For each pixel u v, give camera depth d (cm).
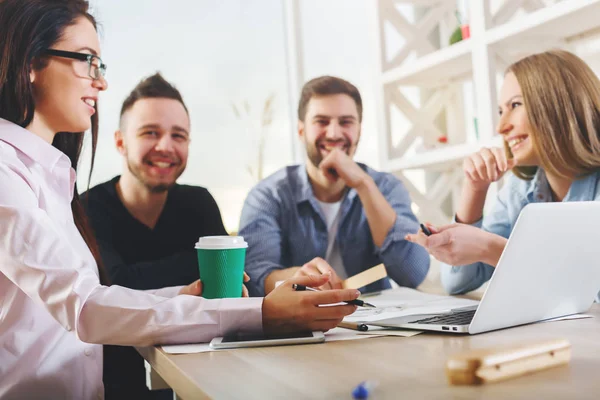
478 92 177
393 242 194
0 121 100
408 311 100
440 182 234
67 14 104
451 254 121
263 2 258
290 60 260
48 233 81
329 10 264
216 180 252
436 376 57
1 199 83
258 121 258
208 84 251
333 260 206
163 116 205
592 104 146
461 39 200
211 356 72
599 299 130
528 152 159
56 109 105
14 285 91
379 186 210
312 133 209
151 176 203
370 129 270
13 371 93
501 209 168
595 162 145
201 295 102
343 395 52
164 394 179
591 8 144
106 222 196
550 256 80
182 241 204
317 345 76
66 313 79
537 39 174
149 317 79
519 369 55
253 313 82
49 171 103
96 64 107
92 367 104
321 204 208
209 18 251
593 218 83
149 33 242
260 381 58
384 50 220
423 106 234
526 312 84
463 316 89
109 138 234
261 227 201
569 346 59
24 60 99
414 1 226
